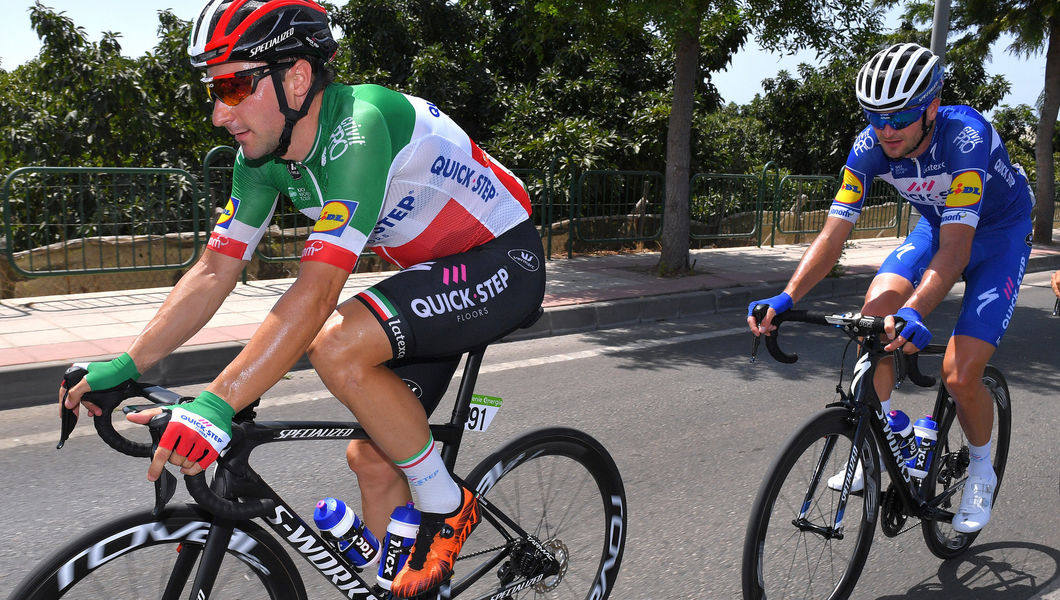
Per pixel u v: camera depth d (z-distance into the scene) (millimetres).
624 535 2344
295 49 1539
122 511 3084
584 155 11141
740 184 12125
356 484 3361
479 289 1830
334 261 1551
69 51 11570
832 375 5363
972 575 2762
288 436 1638
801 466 2211
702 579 2684
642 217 11125
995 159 2623
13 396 4348
